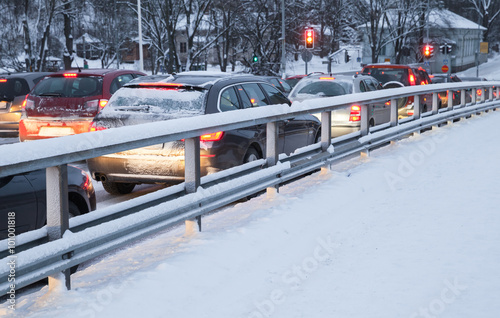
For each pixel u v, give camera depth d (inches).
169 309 167.0
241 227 236.7
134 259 203.3
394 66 764.0
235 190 254.1
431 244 226.8
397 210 282.4
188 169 226.7
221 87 330.0
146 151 309.1
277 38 2101.4
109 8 2598.4
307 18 2191.2
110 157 314.3
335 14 2753.4
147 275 182.7
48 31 2043.6
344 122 533.0
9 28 2121.1
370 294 178.5
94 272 191.0
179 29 3816.4
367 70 780.0
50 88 470.3
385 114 591.8
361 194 317.7
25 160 146.5
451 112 652.7
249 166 270.1
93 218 178.9
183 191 225.0
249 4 2079.2
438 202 296.0
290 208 271.3
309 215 264.1
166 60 1935.3
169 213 208.2
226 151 316.5
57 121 462.0
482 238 233.1
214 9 2101.4
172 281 181.3
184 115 310.5
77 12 2276.1
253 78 371.9
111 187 350.6
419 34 3061.0
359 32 3356.3
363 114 414.3
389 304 170.6
